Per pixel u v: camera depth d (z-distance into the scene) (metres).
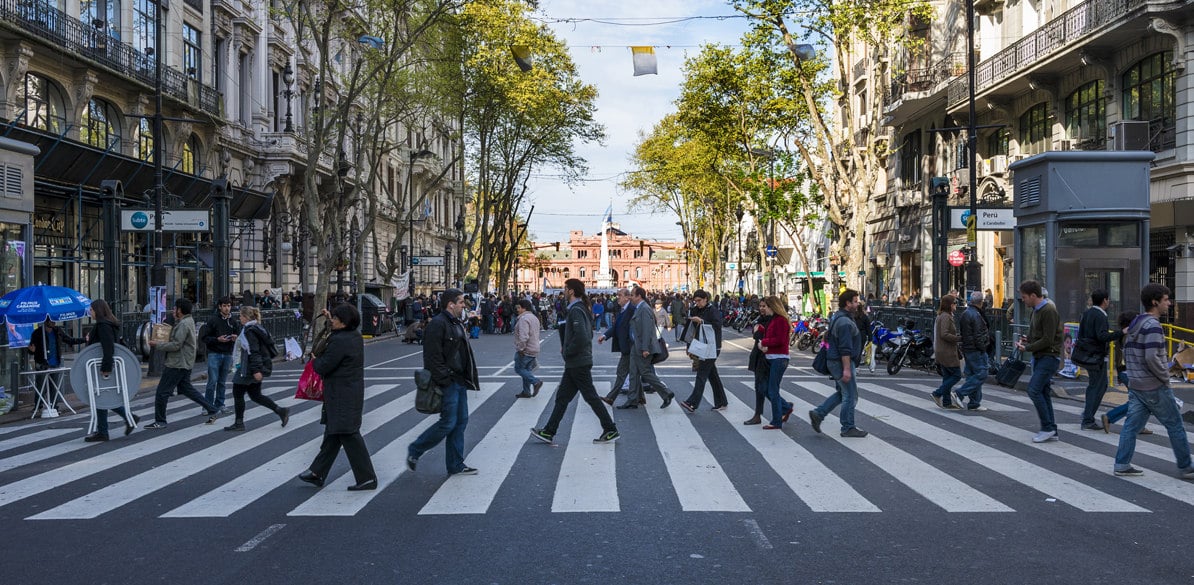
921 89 32.62
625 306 13.71
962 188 31.02
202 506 7.00
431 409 7.84
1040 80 26.05
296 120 38.66
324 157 37.81
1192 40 20.12
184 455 9.36
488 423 11.61
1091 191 15.30
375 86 32.41
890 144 38.75
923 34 33.22
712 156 38.53
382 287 49.34
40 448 10.02
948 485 7.62
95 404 10.46
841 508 6.83
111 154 24.05
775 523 6.40
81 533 6.24
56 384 13.34
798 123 32.31
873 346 19.81
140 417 12.81
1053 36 24.41
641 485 7.68
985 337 12.68
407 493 7.44
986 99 28.78
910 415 12.20
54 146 21.95
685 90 32.69
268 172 35.28
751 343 31.23
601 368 20.67
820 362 10.46
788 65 28.62
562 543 5.91
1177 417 7.85
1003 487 7.54
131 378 10.73
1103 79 23.95
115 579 5.21
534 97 36.25
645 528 6.28
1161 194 21.28
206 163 31.27
